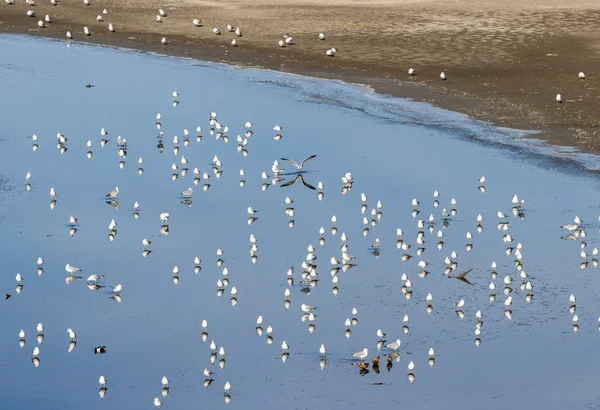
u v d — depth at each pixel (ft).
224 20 292.81
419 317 122.01
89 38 278.05
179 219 155.33
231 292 129.08
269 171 176.96
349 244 144.87
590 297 126.00
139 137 196.75
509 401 102.37
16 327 120.57
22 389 106.22
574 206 154.51
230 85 232.12
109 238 148.15
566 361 110.63
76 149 189.78
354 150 184.96
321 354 112.68
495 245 142.72
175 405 102.83
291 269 134.31
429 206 158.10
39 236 148.66
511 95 215.31
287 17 295.07
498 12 294.87
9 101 219.61
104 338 117.39
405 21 285.84
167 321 121.60
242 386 106.42
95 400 104.06
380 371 108.78
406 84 227.81
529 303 124.98
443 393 104.22
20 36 279.28
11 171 177.17
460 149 182.29
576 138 184.96
